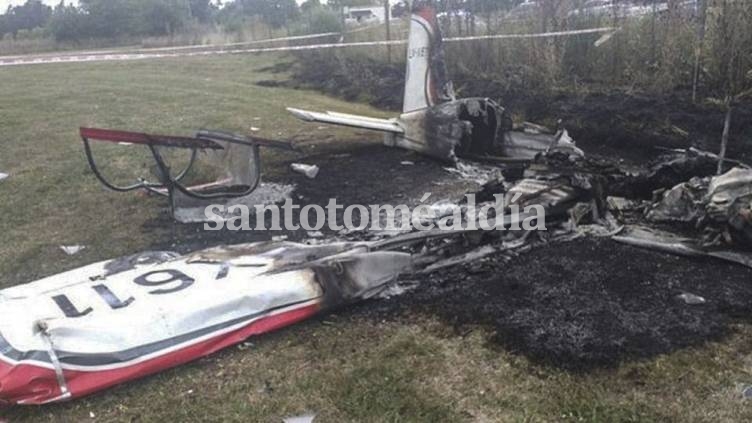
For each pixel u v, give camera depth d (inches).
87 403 121.1
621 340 134.8
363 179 269.9
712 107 313.9
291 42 741.3
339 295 151.9
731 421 109.5
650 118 316.2
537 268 169.3
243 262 155.3
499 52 432.5
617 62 373.7
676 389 119.0
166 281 144.2
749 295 151.2
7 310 129.3
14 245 209.5
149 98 512.7
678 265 168.1
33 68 778.2
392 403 118.9
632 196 210.4
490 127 282.0
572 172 200.8
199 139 207.5
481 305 152.2
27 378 114.9
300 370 130.8
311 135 360.8
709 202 177.0
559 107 355.3
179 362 130.8
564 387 121.0
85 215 237.3
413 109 300.8
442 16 467.2
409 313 151.3
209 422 115.9
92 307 131.4
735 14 319.0
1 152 337.4
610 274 164.2
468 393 121.2
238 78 638.5
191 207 226.7
